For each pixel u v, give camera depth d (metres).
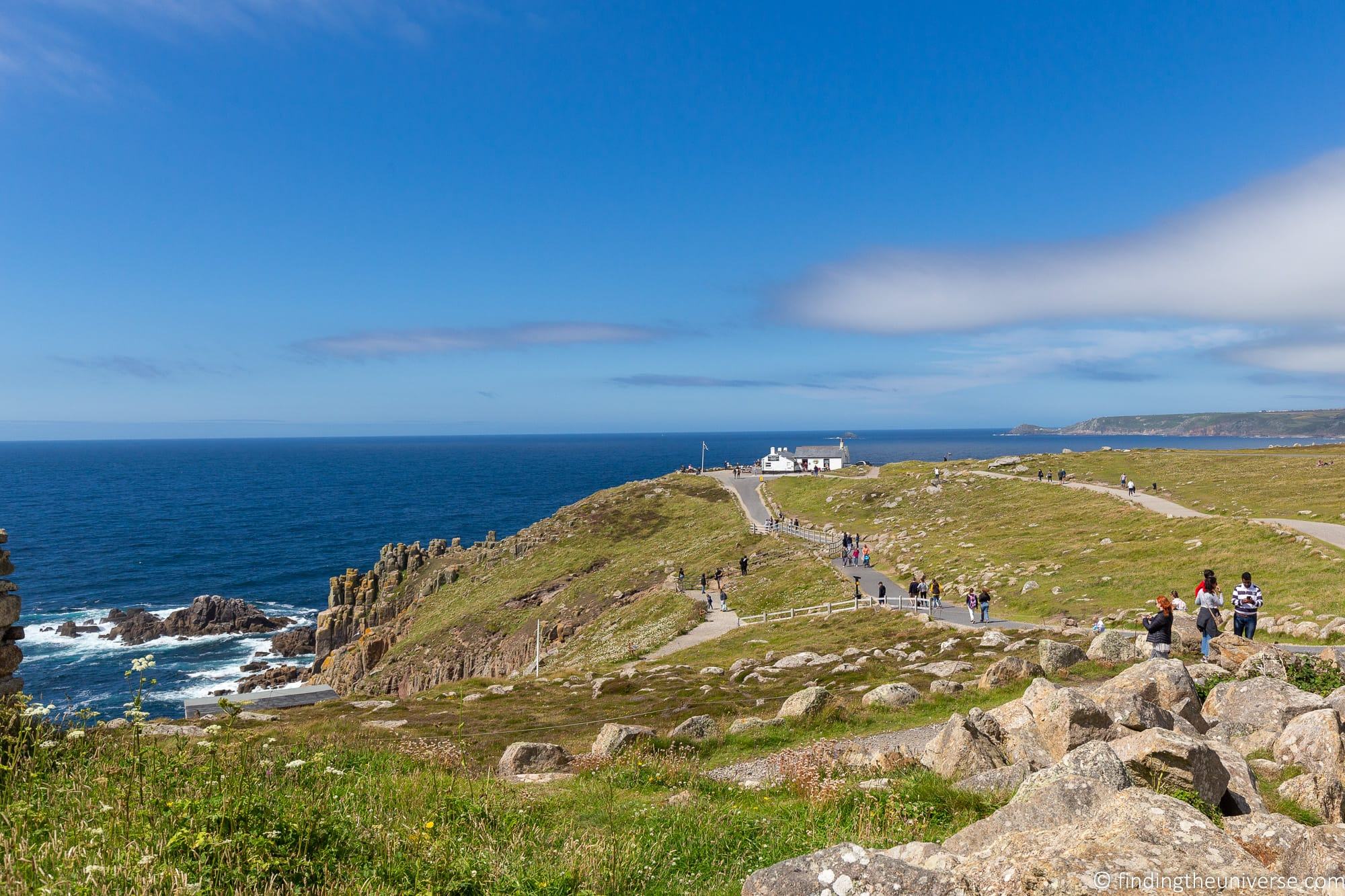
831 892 6.15
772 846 9.80
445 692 36.19
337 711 28.19
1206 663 22.62
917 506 94.81
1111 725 12.87
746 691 30.69
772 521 92.12
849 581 60.28
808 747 16.47
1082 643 31.12
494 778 14.79
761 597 64.06
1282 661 21.00
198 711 26.78
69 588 104.38
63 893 6.03
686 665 41.94
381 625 92.25
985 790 11.80
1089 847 5.85
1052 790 8.24
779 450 151.62
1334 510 58.69
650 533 104.56
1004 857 6.14
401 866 7.77
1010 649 32.09
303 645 87.56
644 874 8.69
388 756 15.26
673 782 14.80
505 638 80.44
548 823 10.97
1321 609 32.28
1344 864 7.18
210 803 8.00
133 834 7.15
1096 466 100.69
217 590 106.38
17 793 8.64
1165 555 50.03
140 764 9.50
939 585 54.94
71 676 71.19
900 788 11.78
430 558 104.81
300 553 132.75
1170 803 6.34
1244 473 84.75
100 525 158.62
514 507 198.38
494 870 8.12
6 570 12.69
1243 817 8.17
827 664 34.78
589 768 16.45
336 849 7.88
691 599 65.75
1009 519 77.38
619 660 51.34
